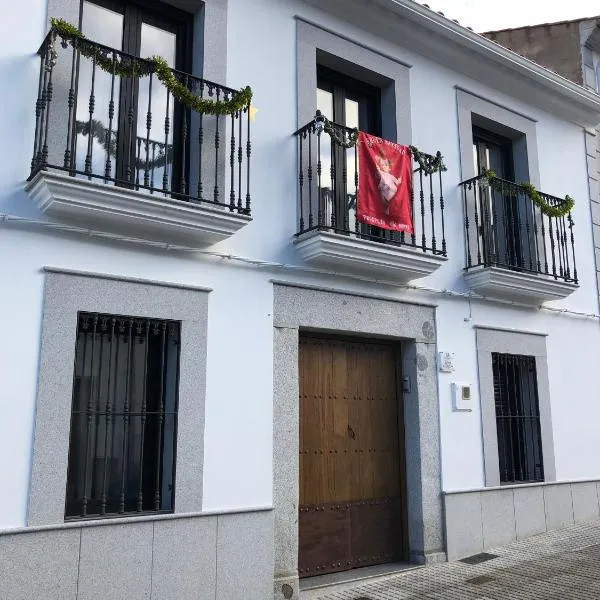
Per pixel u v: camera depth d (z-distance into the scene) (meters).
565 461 8.05
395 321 6.81
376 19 7.14
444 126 7.70
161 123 5.84
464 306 7.45
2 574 4.31
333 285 6.40
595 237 9.20
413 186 7.18
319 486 6.23
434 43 7.59
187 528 5.09
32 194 4.80
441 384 7.05
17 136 4.90
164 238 5.38
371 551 6.49
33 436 4.57
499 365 7.86
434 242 6.84
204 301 5.54
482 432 7.27
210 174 5.78
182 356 5.33
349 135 6.39
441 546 6.68
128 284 5.16
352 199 6.94
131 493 5.10
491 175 7.51
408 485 6.78
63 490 4.62
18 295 4.69
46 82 4.92
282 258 6.10
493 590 5.60
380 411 6.82
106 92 5.53
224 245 5.74
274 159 6.21
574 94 8.89
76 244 4.99
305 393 6.31
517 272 7.46
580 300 8.77
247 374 5.67
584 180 9.30
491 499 7.16
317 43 6.73
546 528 7.62
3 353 4.57
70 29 4.85
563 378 8.31
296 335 6.07
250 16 6.29
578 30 10.10
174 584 4.95
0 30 4.95
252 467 5.54
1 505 4.40
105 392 5.08
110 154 5.36
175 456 5.16
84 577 4.58
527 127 8.63
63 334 4.80
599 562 6.30
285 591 5.50
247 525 5.39
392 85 7.33
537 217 8.38
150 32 5.98
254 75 6.21
